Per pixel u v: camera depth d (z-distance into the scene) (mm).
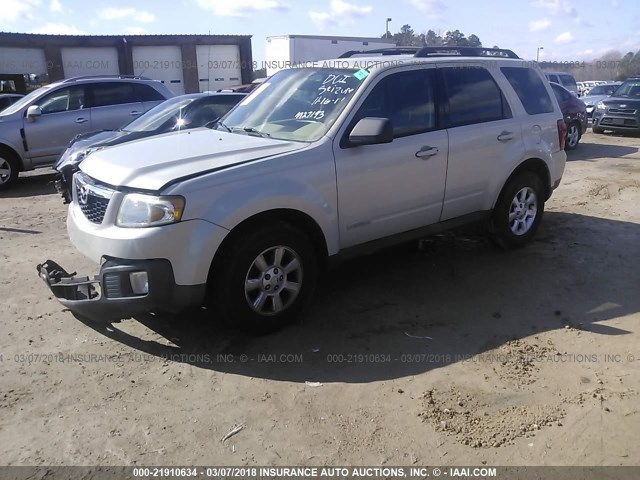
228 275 3762
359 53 5895
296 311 4188
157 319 4355
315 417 3166
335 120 4312
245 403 3303
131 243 3529
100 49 26469
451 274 5270
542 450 2889
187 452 2893
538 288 4926
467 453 2873
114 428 3080
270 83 5285
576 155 12695
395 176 4551
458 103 5066
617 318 4344
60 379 3549
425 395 3357
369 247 4617
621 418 3131
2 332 4168
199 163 3830
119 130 8555
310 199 4035
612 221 6984
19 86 24828
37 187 10406
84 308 3723
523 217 5848
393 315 4434
